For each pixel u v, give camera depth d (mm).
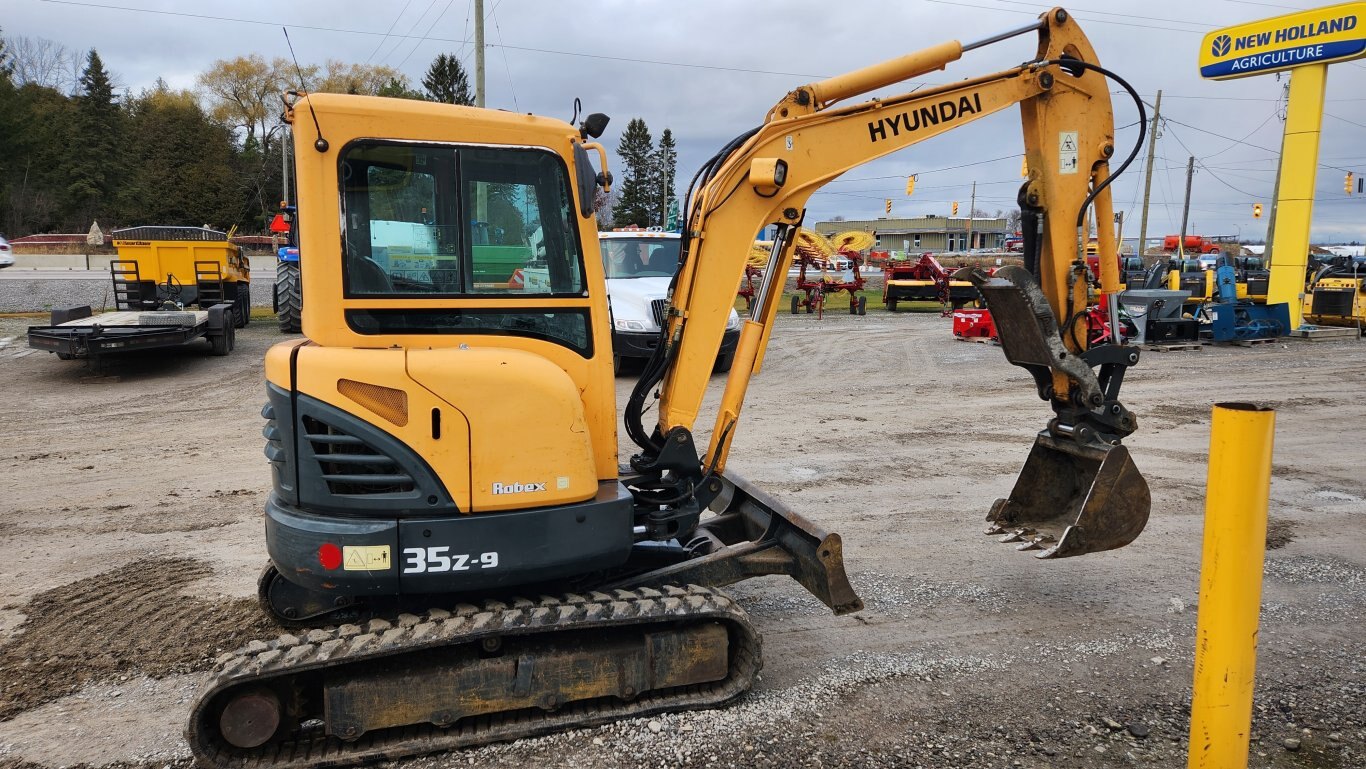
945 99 4434
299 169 3367
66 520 6219
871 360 15039
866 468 7805
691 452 4145
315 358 3342
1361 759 3340
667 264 13227
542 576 3523
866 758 3367
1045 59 4664
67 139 62938
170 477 7383
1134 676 4027
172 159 62500
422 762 3354
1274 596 4930
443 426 3352
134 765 3324
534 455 3447
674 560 4355
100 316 13172
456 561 3398
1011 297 4672
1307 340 17422
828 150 4258
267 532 3557
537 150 3584
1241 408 2615
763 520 4445
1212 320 16594
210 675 3229
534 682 3457
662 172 83562
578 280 3699
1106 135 4828
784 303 29922
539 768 3312
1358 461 8000
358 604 4301
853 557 5609
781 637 4453
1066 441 4902
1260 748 3416
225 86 62531
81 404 10461
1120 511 4344
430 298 3494
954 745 3457
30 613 4633
